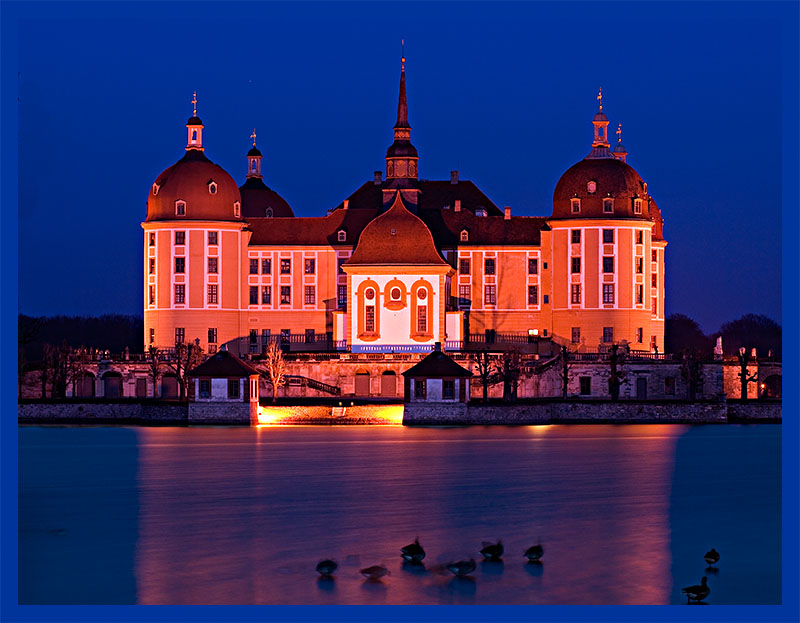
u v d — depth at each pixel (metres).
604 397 184.12
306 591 82.75
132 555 92.19
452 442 154.75
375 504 112.06
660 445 153.12
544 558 91.31
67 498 115.75
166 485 122.69
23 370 183.88
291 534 99.19
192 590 83.38
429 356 173.25
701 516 106.88
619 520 105.06
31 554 92.88
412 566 88.81
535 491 118.88
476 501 113.38
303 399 177.12
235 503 112.62
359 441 155.75
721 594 83.06
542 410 175.50
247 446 151.12
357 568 88.31
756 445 153.75
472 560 86.81
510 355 178.88
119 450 148.62
